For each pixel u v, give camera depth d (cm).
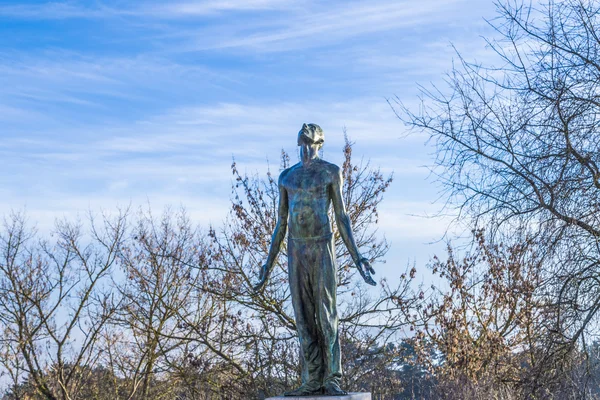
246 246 2030
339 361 815
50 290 2630
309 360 812
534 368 1238
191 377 2114
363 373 1972
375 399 1958
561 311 1171
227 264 2072
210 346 2048
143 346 2422
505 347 1767
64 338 2597
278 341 1978
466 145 1312
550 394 1212
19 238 2653
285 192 847
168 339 2373
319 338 817
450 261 1981
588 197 1154
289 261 823
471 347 1880
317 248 812
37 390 2575
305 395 802
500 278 1770
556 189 1170
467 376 1709
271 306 1992
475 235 1291
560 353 1200
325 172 824
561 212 1158
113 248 2609
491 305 1930
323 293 808
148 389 2547
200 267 2092
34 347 2594
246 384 1952
